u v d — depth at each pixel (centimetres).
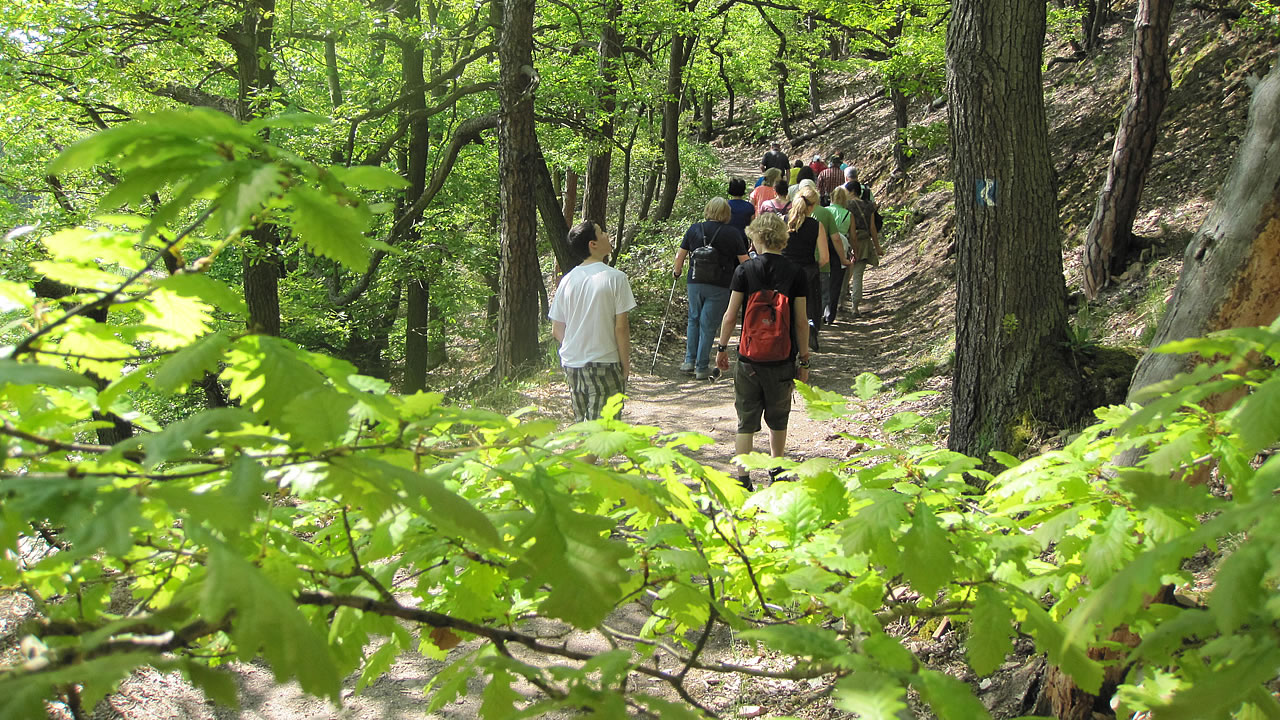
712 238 976
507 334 1004
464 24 1430
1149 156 811
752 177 2678
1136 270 823
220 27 1137
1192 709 90
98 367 119
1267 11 1080
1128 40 1539
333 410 96
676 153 1767
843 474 204
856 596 163
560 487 138
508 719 107
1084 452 167
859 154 2425
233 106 1234
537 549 109
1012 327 515
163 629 97
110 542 75
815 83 3105
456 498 97
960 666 380
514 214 998
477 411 118
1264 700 101
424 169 1580
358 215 94
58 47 1147
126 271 130
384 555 141
